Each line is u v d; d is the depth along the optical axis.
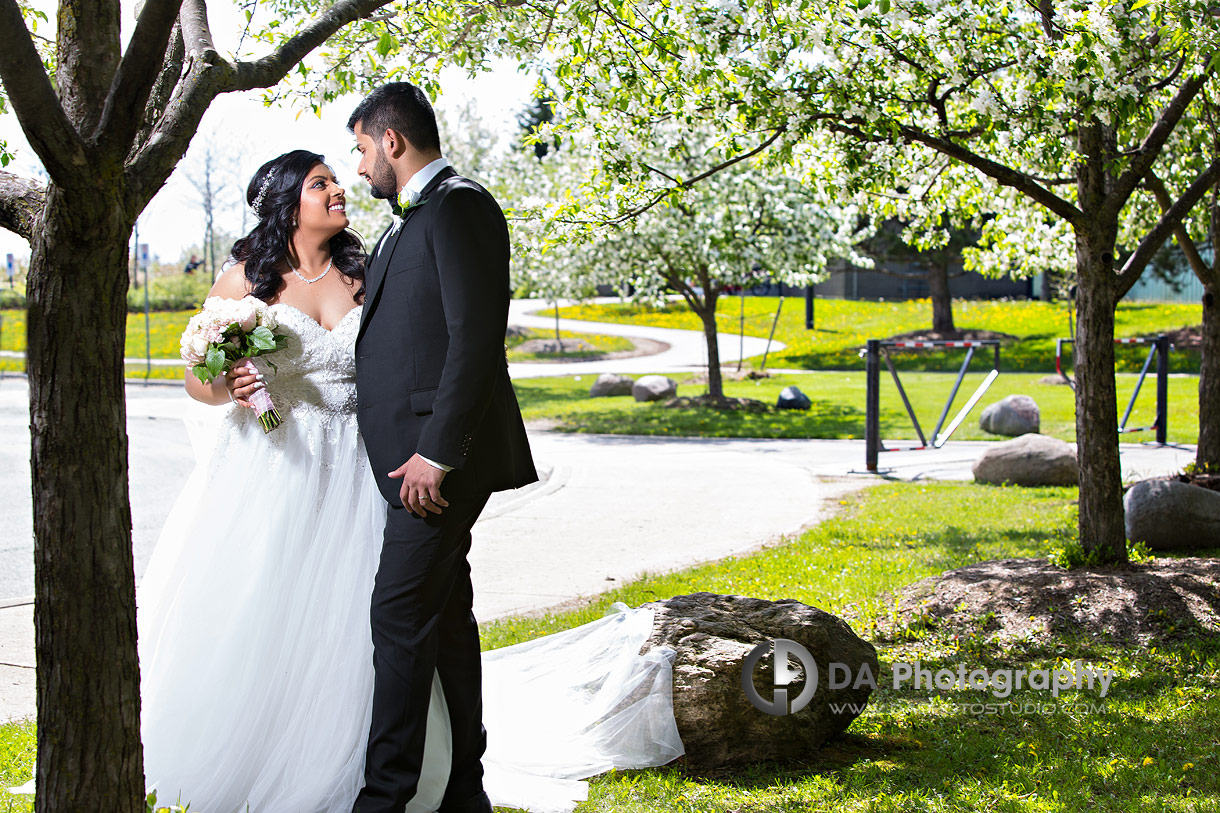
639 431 19.02
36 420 2.29
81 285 2.28
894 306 45.12
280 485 3.38
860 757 3.87
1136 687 4.62
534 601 6.69
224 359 3.28
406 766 3.01
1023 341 32.75
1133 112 5.34
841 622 4.09
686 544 8.69
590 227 6.43
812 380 27.34
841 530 8.91
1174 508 7.43
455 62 5.01
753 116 5.80
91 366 2.30
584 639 4.32
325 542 3.37
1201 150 7.24
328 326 3.54
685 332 42.59
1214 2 5.29
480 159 27.11
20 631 5.73
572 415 21.62
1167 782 3.51
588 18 4.86
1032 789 3.49
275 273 3.55
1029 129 5.64
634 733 3.75
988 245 10.02
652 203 6.33
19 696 4.59
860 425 19.02
